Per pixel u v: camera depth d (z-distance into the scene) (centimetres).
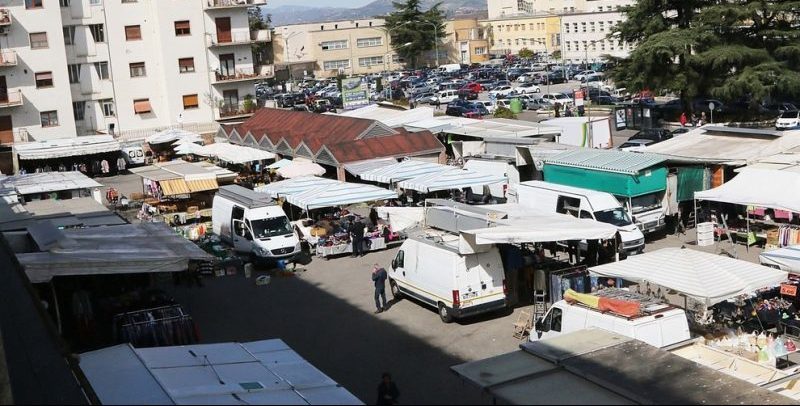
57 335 1537
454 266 2123
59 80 6012
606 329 1644
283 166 4091
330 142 4094
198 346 1580
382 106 5731
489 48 14788
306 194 3186
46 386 1401
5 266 2222
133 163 5709
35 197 3656
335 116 4666
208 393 1295
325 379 1409
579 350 1385
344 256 3028
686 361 1323
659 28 5778
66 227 2681
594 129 4541
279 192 3306
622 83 5922
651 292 2247
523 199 3080
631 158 3059
